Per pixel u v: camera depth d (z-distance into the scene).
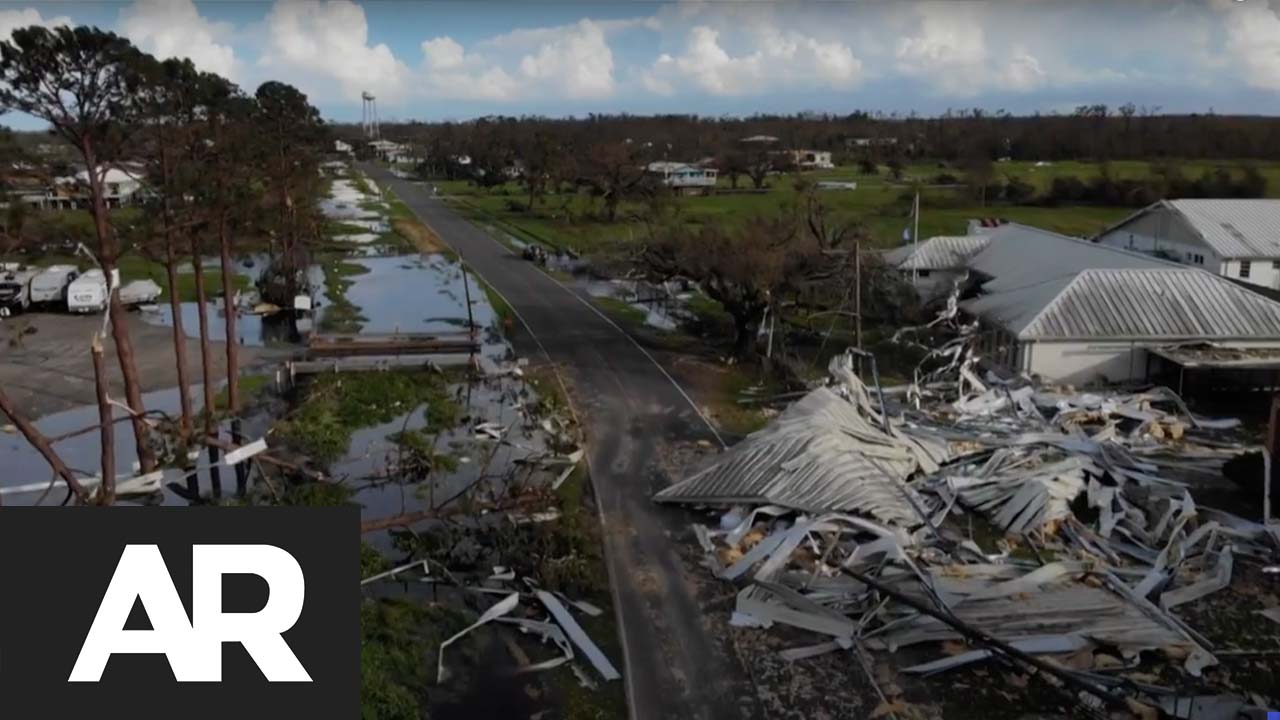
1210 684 18.98
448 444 33.06
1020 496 26.56
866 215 84.00
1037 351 38.47
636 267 62.81
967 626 19.95
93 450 32.59
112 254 28.34
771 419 35.75
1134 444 32.16
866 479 26.67
